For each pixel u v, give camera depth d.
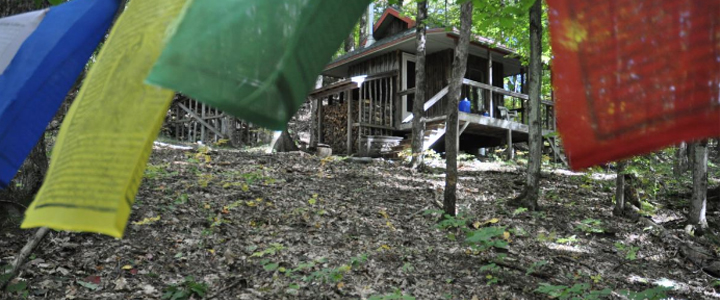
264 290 3.96
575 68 0.72
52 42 1.15
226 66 0.71
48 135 8.12
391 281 4.35
